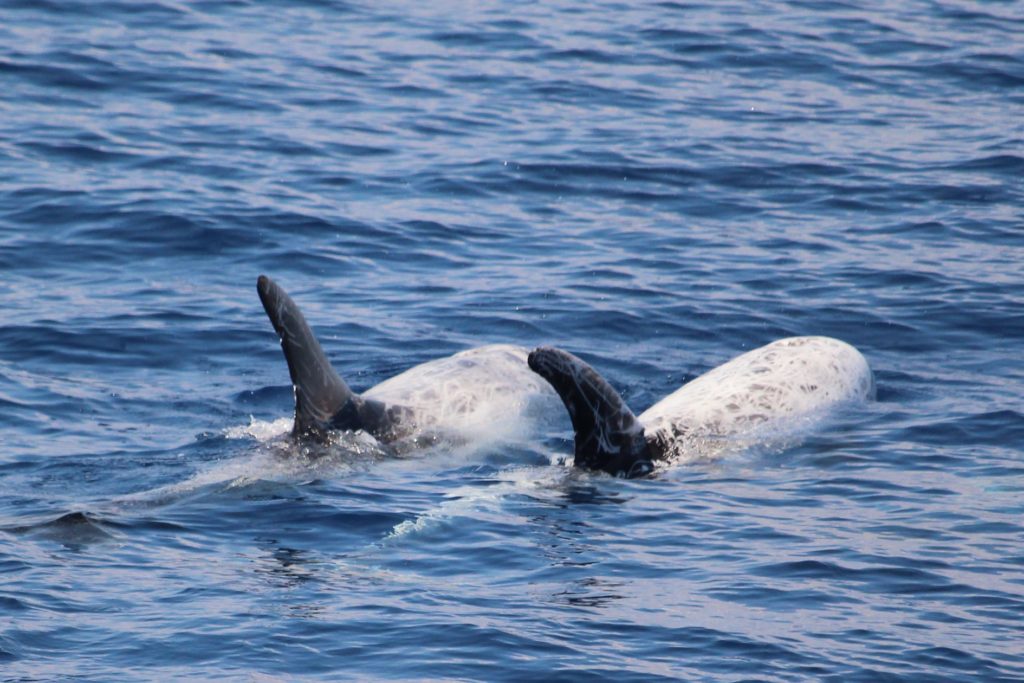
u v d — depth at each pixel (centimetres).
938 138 9512
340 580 3772
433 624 3494
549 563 3916
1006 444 5056
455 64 10919
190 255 7281
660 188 8569
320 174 8556
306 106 9788
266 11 11981
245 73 10356
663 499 4503
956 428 5241
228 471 4669
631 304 6812
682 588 3741
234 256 7300
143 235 7450
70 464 4800
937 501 4434
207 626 3456
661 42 11638
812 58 11275
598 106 10094
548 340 6406
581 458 4878
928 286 7012
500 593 3700
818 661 3331
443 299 6862
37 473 4700
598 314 6681
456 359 5728
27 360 5944
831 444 5088
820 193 8488
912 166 8938
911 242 7669
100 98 9600
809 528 4197
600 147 9219
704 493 4572
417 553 3988
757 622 3534
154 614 3522
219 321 6481
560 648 3378
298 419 5053
